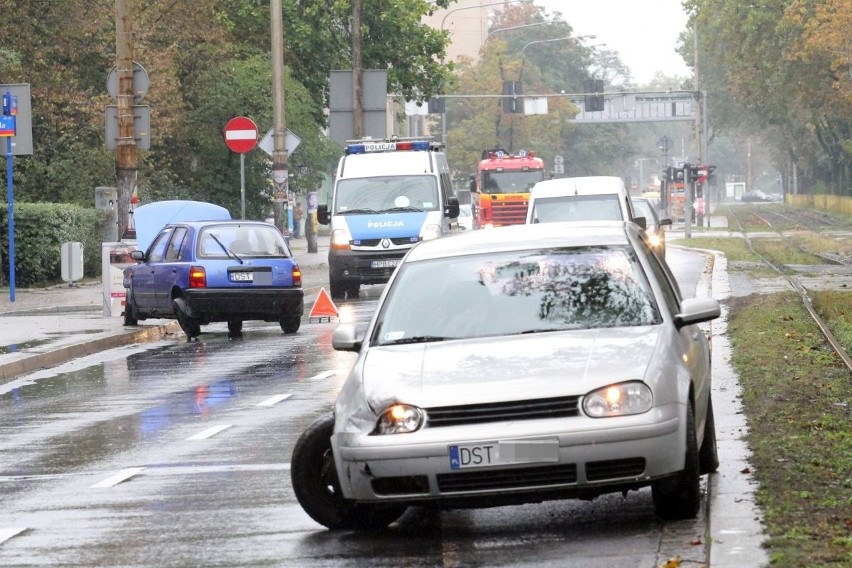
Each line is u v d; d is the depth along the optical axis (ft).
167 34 345.72
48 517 73.97
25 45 322.55
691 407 65.67
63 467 90.12
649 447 62.69
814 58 594.65
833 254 378.94
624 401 63.10
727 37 625.41
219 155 362.53
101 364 157.99
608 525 66.33
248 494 77.92
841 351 134.00
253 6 404.77
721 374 121.39
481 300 72.38
